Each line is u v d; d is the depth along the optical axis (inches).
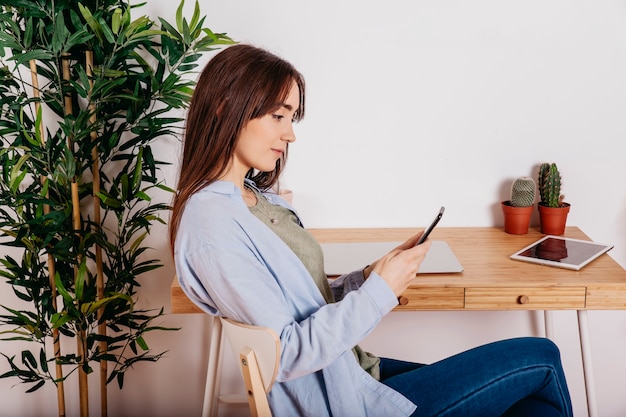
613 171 81.2
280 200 58.6
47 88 78.5
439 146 80.9
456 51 78.2
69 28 71.7
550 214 76.9
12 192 69.8
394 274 46.7
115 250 75.3
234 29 78.0
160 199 83.7
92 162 74.8
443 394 48.9
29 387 90.7
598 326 87.4
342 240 77.6
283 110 47.5
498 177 81.7
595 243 72.3
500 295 62.7
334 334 43.8
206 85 46.6
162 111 71.9
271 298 44.0
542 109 79.5
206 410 72.2
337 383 47.9
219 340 71.1
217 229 43.8
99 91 68.8
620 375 88.7
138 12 77.4
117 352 89.7
